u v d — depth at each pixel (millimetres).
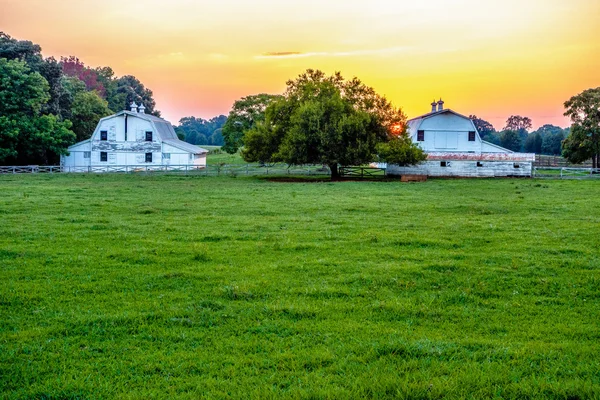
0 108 64625
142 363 8047
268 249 16453
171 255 15523
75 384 7359
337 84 55062
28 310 10492
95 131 69188
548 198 32125
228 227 20641
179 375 7707
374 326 9641
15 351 8391
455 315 10305
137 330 9391
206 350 8531
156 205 27844
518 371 7695
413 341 8805
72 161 69688
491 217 23719
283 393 7102
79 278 12852
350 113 51719
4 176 53781
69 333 9234
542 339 9055
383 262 14695
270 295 11523
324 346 8664
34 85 66312
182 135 134250
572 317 10180
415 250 16391
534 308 10711
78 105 81188
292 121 51000
